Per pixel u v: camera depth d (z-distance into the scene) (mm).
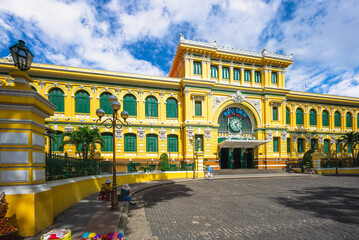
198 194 13070
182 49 28578
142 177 19469
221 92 30016
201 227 6988
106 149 25969
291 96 34219
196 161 23969
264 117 31344
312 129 35375
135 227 7031
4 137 5797
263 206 9805
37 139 6367
